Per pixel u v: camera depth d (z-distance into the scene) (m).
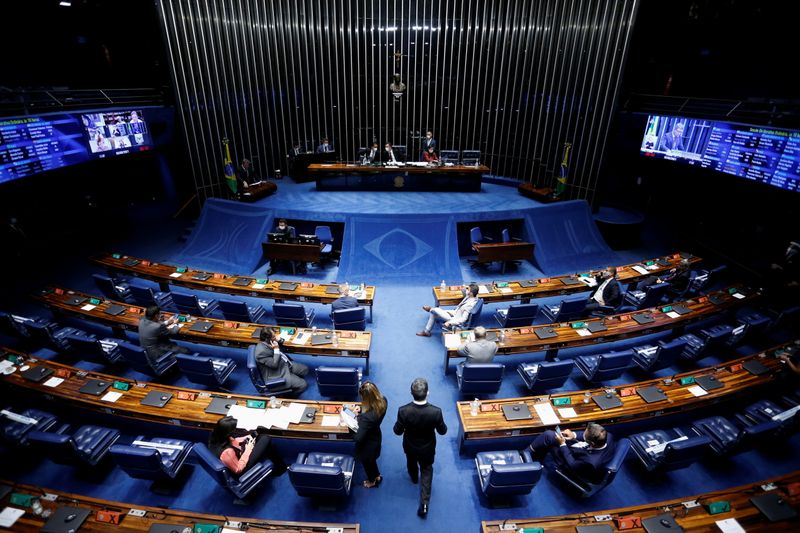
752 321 6.98
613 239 11.98
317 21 14.68
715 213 13.17
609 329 6.72
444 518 4.51
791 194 10.42
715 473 5.07
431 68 15.44
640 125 12.48
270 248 9.75
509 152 15.28
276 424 4.72
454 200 12.68
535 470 4.02
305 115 15.88
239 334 6.49
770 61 11.99
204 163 13.92
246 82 14.36
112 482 4.85
